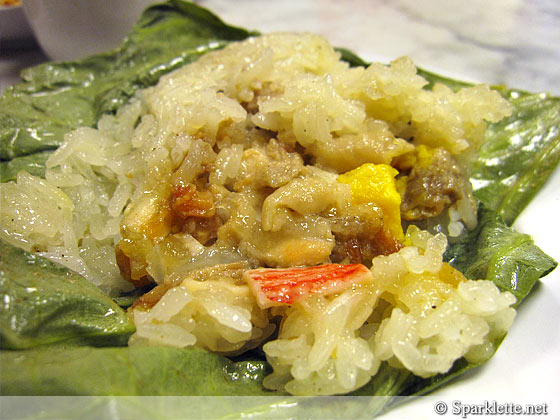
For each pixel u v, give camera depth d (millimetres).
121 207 126
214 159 125
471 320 98
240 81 141
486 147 158
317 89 128
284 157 127
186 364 97
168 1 199
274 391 100
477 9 313
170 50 197
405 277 105
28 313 92
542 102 164
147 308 107
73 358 90
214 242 120
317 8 318
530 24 297
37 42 255
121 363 90
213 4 318
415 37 287
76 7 220
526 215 137
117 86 177
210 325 102
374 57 201
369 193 120
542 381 95
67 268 107
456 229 135
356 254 117
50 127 161
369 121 137
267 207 111
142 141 132
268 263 112
